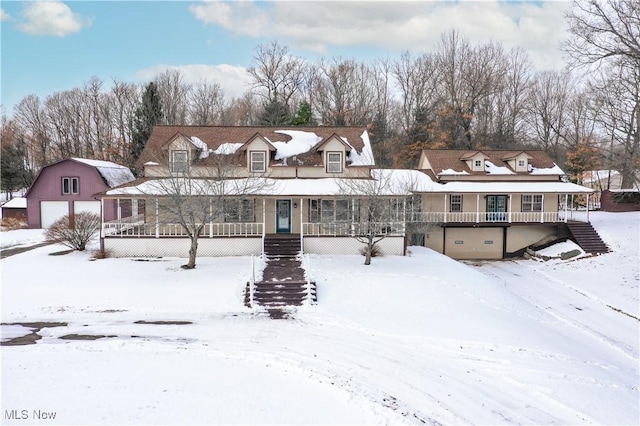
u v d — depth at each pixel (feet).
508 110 190.80
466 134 171.53
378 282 62.85
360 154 93.09
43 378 34.60
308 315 52.65
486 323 52.21
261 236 79.71
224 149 90.53
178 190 67.00
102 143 200.95
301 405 31.71
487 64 185.78
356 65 203.51
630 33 80.69
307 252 80.94
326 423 29.35
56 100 208.33
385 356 42.32
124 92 206.49
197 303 55.06
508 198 104.17
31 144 201.87
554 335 52.80
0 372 35.60
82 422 28.07
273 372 37.50
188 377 35.70
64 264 72.84
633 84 85.66
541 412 33.65
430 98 192.34
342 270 67.67
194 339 44.80
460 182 104.27
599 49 86.63
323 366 39.24
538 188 101.19
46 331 46.06
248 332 47.19
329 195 77.87
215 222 80.79
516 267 94.53
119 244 78.64
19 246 91.25
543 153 115.34
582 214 121.08
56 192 115.44
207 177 72.74
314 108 197.36
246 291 58.90
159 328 47.65
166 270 68.44
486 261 101.30
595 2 83.56
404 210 79.56
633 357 49.90
